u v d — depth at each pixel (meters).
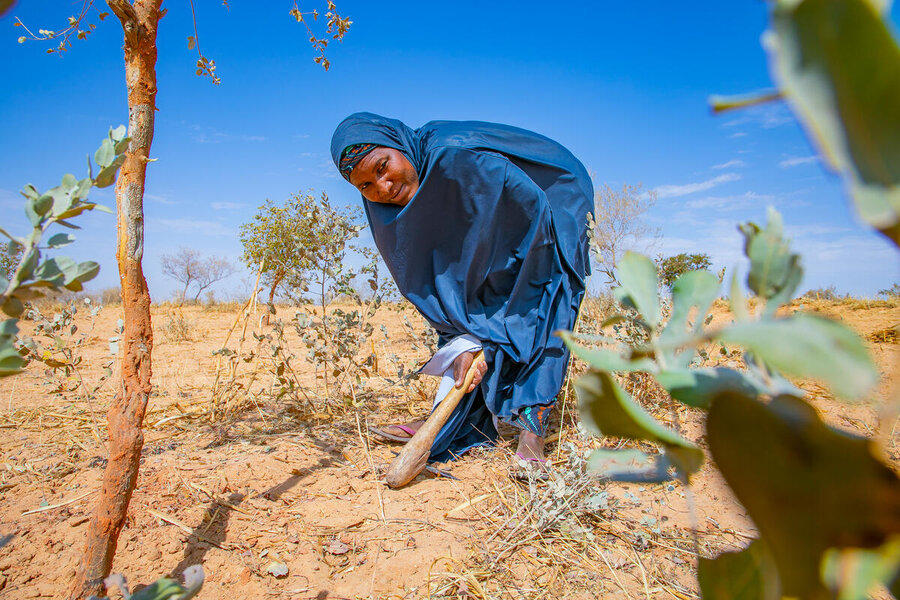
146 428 3.24
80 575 1.43
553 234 2.76
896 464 2.21
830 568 0.21
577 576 1.79
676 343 0.26
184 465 2.60
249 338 8.14
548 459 2.52
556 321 2.74
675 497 2.28
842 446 0.20
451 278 2.85
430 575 1.80
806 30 0.16
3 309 0.58
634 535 1.99
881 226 0.16
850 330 0.20
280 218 10.52
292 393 3.98
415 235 2.81
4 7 0.38
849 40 0.15
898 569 0.20
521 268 2.72
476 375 2.69
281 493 2.36
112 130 0.67
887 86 0.15
